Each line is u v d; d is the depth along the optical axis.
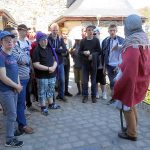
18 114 4.88
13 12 24.11
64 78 7.20
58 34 6.83
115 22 20.44
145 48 4.12
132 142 4.54
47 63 5.85
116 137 4.75
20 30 5.07
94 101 6.89
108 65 6.69
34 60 5.78
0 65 4.05
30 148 4.38
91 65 6.79
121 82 4.17
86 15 19.92
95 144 4.50
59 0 24.50
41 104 6.02
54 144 4.53
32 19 24.39
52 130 5.12
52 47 6.10
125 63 4.09
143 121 5.47
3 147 4.41
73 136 4.84
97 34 7.04
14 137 4.52
